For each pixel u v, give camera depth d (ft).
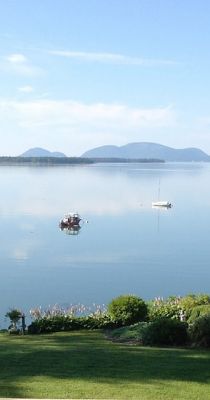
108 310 54.85
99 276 130.11
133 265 145.89
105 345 40.65
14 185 532.32
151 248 176.86
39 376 27.43
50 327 52.54
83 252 168.25
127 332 46.44
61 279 125.59
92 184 559.38
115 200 379.96
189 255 162.40
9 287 115.85
